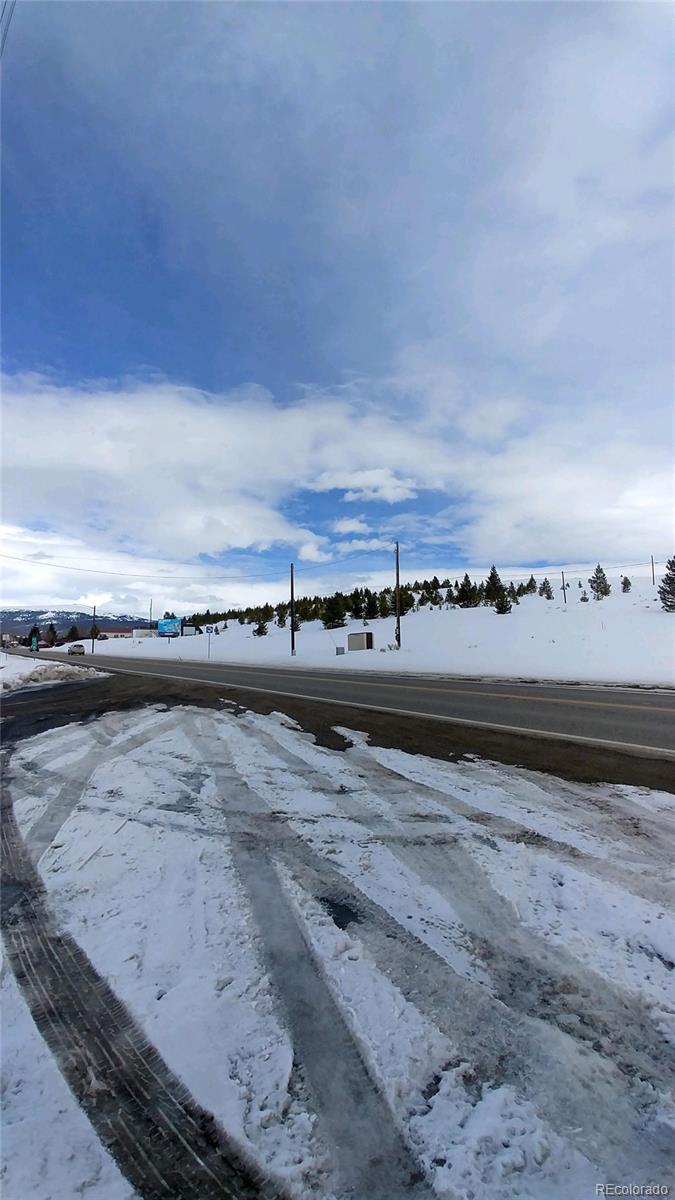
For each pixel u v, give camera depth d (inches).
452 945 100.3
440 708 393.4
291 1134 64.4
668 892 117.3
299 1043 77.7
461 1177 58.5
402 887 122.4
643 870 127.6
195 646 2226.9
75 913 116.0
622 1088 69.2
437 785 198.1
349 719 351.9
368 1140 63.3
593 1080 70.4
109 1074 74.0
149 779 216.1
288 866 134.6
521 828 154.9
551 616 1369.3
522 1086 69.8
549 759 233.8
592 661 733.9
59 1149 63.1
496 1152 61.1
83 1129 65.9
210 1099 69.4
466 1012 82.9
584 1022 80.6
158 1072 73.9
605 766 220.7
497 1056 74.6
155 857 142.6
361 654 1147.3
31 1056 77.7
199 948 101.2
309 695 503.8
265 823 164.4
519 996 86.4
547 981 89.7
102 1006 86.9
